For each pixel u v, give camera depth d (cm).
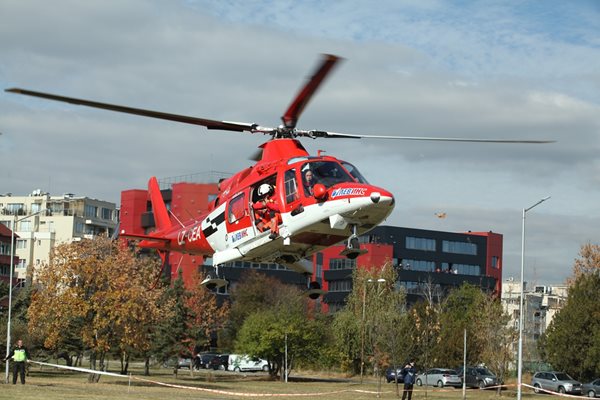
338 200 2166
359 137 2294
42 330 5569
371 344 6506
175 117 2120
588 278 7025
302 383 6981
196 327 7419
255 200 2381
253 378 7650
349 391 5547
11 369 5497
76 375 6312
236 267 11100
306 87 2072
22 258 14350
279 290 9969
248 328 7388
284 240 2277
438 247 12650
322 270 12269
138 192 11688
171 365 8031
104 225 15900
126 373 6869
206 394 4200
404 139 2212
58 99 1822
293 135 2408
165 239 3042
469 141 2161
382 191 2139
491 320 6700
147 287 5759
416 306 7775
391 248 11962
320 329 7675
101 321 5125
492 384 6812
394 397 5062
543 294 13375
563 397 5800
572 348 6725
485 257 13125
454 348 7506
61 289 5303
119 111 1983
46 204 15688
